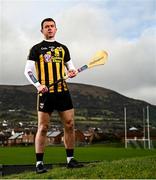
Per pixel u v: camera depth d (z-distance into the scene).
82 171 8.22
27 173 8.84
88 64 8.75
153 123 151.12
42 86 8.23
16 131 128.25
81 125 154.25
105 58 8.91
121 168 8.37
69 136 8.59
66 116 8.45
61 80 8.39
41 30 8.70
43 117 8.35
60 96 8.37
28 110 199.00
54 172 8.32
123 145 92.56
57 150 55.69
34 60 8.50
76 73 8.55
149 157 9.80
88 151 56.75
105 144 98.38
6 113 181.50
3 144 108.81
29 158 38.75
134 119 180.12
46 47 8.51
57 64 8.47
